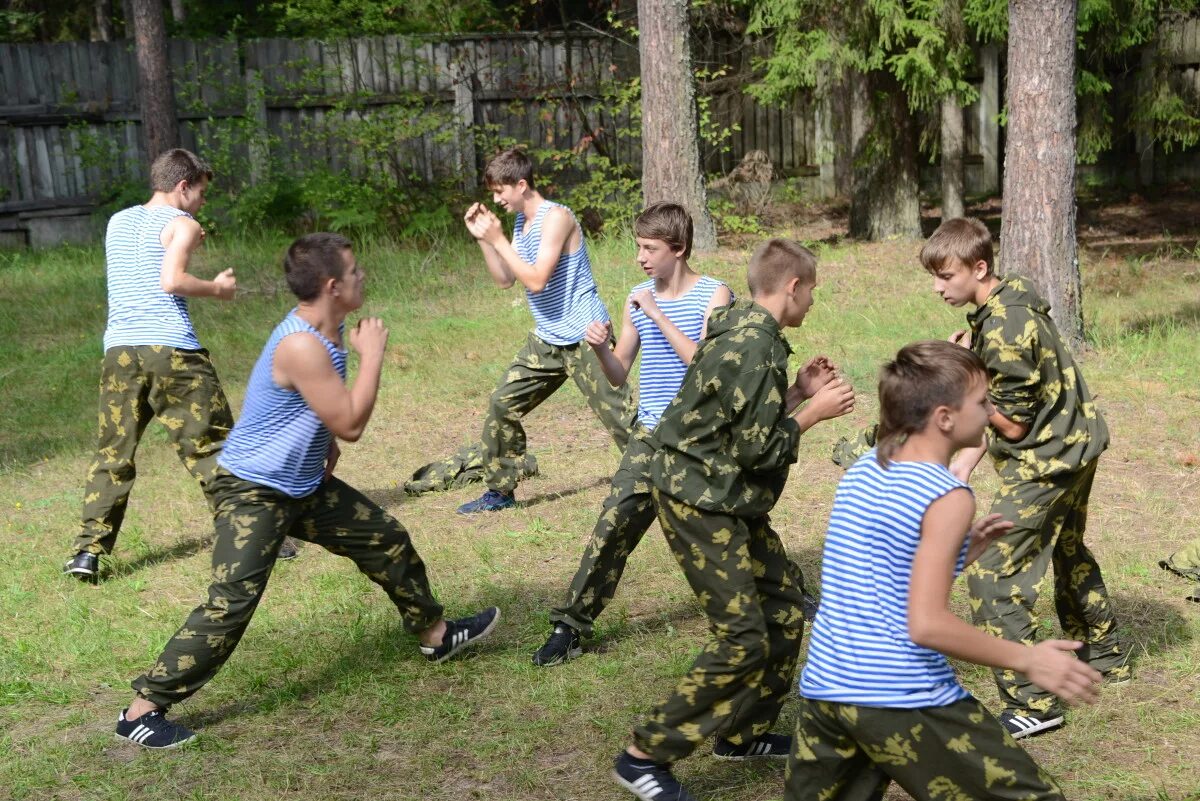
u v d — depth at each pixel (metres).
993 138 18.00
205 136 15.80
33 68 15.38
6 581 5.67
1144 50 16.03
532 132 16.09
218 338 10.70
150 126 14.94
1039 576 3.95
